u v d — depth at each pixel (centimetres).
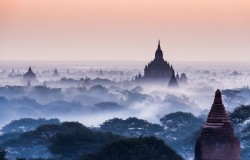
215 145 13950
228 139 13975
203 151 13988
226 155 13962
